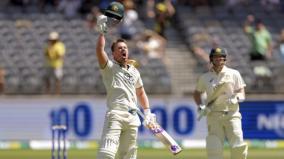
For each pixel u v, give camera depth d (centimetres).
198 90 3575
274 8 9556
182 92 7869
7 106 6906
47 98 6938
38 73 7856
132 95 3031
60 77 7488
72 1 8969
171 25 8988
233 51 8644
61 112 6931
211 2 9462
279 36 8994
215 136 3497
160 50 8356
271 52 8156
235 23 9150
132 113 3016
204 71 8200
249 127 7031
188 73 8194
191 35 8819
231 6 9469
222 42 8794
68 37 8519
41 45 8406
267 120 7038
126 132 3020
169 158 5528
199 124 7019
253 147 6994
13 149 6719
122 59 3028
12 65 8000
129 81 3027
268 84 7825
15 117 6906
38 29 8638
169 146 3098
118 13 2945
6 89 7594
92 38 8512
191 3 9381
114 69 3016
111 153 2953
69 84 7662
